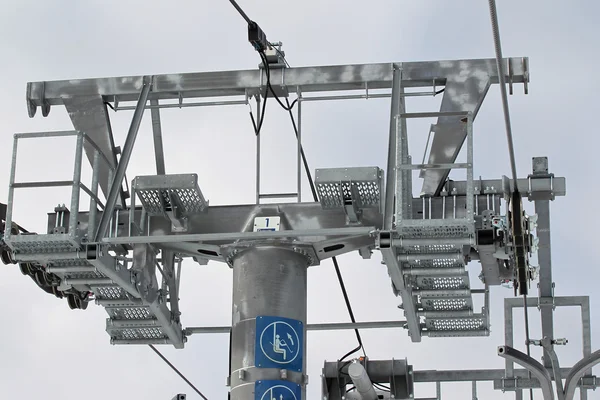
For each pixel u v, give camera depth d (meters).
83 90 19.61
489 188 18.20
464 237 16.75
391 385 20.06
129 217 18.77
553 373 20.06
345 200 17.98
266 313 18.09
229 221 18.67
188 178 18.23
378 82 19.08
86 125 19.52
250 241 18.52
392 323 19.86
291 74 19.27
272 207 18.61
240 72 19.41
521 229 17.59
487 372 21.16
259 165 19.02
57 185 17.45
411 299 18.70
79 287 18.92
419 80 19.00
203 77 19.45
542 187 18.45
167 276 19.58
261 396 17.62
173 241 17.23
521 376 20.98
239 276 18.47
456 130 18.55
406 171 18.11
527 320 19.84
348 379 20.30
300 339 18.20
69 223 17.44
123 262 18.67
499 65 15.22
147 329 20.03
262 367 17.80
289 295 18.28
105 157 18.95
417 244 16.86
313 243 18.42
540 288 20.91
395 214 16.98
